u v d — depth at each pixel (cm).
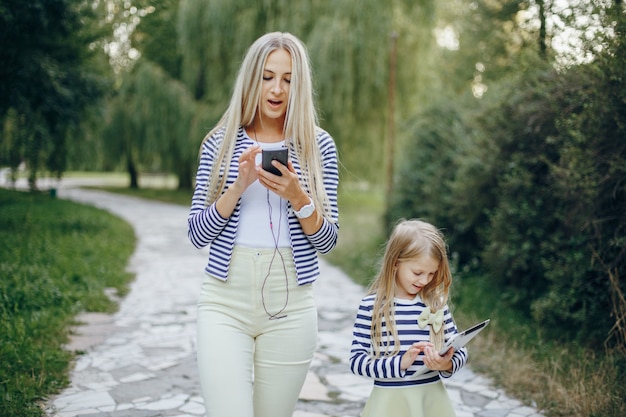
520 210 602
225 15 1733
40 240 936
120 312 660
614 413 357
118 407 388
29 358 438
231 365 229
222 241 238
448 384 443
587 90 478
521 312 613
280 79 244
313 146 247
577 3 485
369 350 248
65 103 981
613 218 458
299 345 240
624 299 449
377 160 1842
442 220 883
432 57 1717
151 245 1224
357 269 937
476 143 744
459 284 723
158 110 2028
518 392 420
